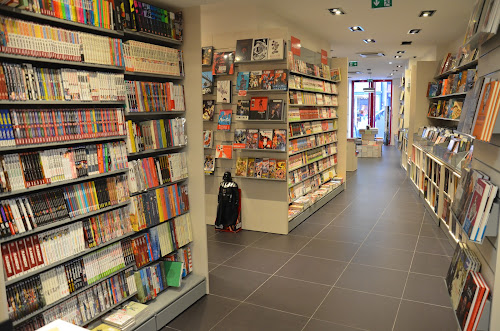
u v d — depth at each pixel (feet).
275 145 18.95
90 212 9.66
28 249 8.23
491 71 8.07
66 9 8.82
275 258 16.52
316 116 24.18
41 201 8.51
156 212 11.66
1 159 7.72
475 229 7.22
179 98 12.49
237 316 11.89
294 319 11.66
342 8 19.86
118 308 10.87
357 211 24.04
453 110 23.17
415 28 25.25
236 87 19.42
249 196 20.35
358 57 41.39
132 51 10.67
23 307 8.14
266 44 18.28
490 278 7.56
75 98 9.11
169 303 11.55
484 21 7.04
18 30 7.88
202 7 19.08
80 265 9.46
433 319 11.53
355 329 11.08
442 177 19.95
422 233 19.63
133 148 10.89
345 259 16.31
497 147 7.57
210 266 15.78
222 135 20.35
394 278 14.39
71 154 9.14
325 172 28.02
